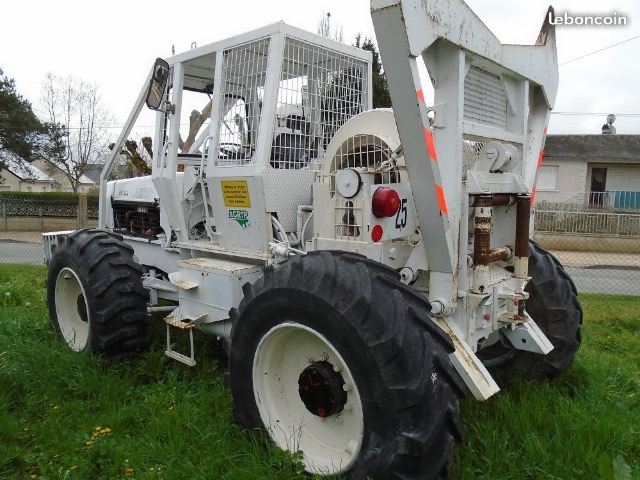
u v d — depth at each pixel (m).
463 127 2.49
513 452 2.56
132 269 3.76
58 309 4.22
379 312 2.14
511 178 2.81
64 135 29.47
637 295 8.59
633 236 15.46
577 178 23.03
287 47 3.25
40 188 46.84
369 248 2.61
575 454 2.57
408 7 2.06
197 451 2.64
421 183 2.36
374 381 2.11
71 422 3.00
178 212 3.82
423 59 2.32
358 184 2.61
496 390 2.45
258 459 2.48
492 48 2.61
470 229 2.80
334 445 2.43
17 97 29.25
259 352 2.55
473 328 2.61
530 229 3.42
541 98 3.20
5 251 14.29
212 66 3.83
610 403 3.21
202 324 3.39
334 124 3.63
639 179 23.16
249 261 3.35
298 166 3.39
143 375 3.61
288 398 2.64
